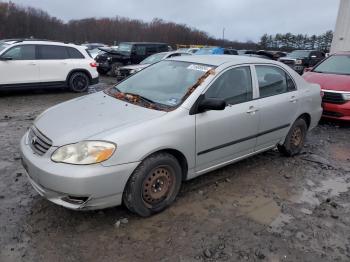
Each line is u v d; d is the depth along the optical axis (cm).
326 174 495
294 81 523
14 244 304
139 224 341
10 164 473
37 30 5391
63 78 1123
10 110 851
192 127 365
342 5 1642
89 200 307
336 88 751
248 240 326
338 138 685
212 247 312
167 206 370
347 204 408
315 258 306
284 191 432
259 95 455
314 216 376
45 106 922
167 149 349
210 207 381
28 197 385
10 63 1002
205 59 448
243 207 385
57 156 309
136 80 454
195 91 379
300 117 542
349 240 335
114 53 1678
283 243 325
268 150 523
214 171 477
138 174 328
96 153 304
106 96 424
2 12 5144
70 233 323
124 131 320
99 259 291
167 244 314
